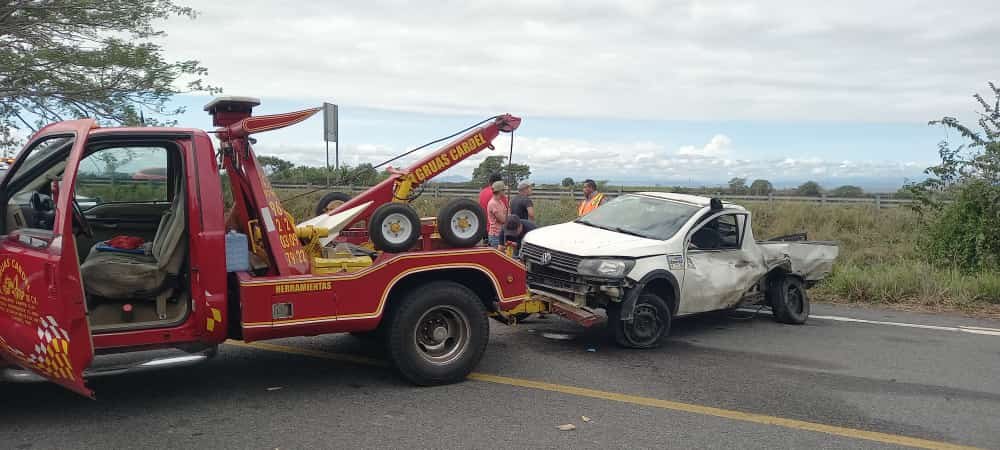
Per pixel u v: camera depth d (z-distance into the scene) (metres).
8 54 13.12
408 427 5.12
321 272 5.72
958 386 6.49
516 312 6.96
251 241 5.88
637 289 7.60
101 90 13.98
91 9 13.95
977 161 13.37
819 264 9.61
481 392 6.00
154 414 5.30
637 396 6.00
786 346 7.99
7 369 5.05
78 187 5.61
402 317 5.95
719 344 8.07
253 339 5.40
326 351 7.25
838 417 5.59
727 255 8.61
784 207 24.47
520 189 11.19
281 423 5.15
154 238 5.75
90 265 5.00
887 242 19.08
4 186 5.17
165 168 5.96
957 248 13.23
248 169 5.71
